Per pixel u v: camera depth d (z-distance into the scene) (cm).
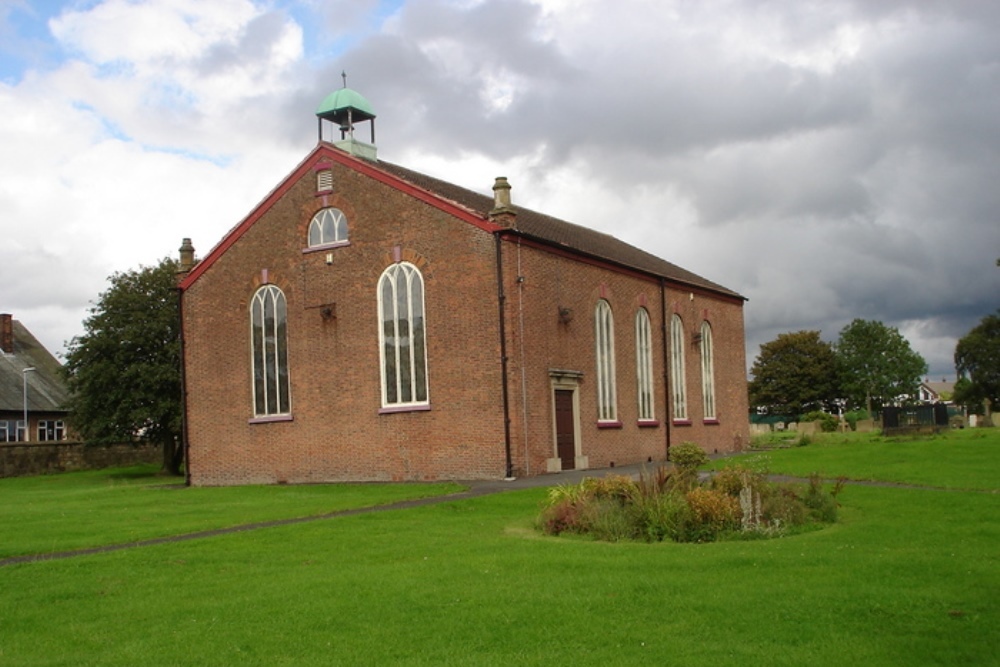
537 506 2128
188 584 1303
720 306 4747
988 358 8581
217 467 3634
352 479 3288
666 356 4091
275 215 3522
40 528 2031
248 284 3572
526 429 3031
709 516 1614
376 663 888
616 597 1118
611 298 3681
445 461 3089
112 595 1243
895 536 1552
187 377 3731
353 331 3309
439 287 3125
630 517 1666
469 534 1722
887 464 2895
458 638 963
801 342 10469
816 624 978
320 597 1165
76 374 5184
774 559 1342
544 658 887
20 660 937
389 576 1290
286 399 3478
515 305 3036
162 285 5138
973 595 1088
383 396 3234
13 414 6844
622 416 3700
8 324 7525
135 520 2162
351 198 3338
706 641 930
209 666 898
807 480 2522
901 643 905
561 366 3278
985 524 1666
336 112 3700
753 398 10662
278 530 1836
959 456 3041
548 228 3778
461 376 3070
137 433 5266
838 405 11144
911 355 10875
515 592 1156
